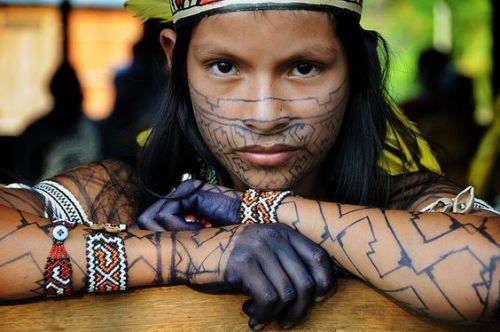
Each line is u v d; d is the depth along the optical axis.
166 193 2.17
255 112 1.80
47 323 1.70
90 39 12.12
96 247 1.69
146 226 1.88
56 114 4.95
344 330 1.72
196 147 2.08
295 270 1.66
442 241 1.66
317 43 1.81
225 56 1.81
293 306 1.67
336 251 1.72
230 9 1.78
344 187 2.08
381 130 2.11
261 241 1.67
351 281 1.72
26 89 11.70
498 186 4.59
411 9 15.19
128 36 12.19
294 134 1.83
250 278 1.65
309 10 1.79
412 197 2.14
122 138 2.55
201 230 1.74
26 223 1.71
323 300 1.72
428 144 2.34
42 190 2.02
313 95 1.83
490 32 5.41
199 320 1.71
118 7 12.12
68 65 5.13
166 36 2.07
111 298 1.71
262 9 1.76
